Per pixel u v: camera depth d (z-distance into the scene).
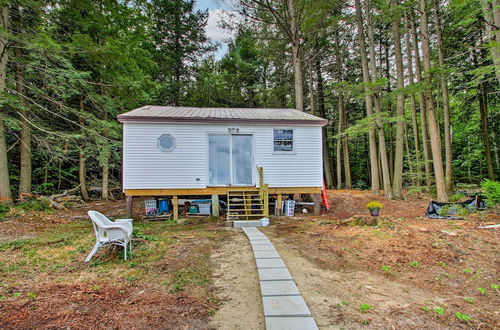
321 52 17.59
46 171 13.65
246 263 4.41
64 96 9.59
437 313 2.94
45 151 10.90
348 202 11.53
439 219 7.17
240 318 2.84
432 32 13.70
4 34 7.96
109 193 14.78
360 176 25.47
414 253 4.62
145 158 8.98
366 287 3.55
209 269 4.16
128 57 12.16
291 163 9.82
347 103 22.55
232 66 22.53
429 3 11.50
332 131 26.17
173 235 6.31
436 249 4.75
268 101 21.42
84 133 10.71
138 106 14.78
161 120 8.94
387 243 5.12
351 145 26.28
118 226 4.45
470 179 18.12
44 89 10.23
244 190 9.42
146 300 3.18
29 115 10.58
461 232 5.57
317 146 9.97
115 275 3.91
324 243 5.39
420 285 3.62
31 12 9.49
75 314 2.86
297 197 11.32
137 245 5.28
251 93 22.89
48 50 8.66
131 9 12.67
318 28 13.34
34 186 13.44
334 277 3.86
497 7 7.38
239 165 9.62
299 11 12.62
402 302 3.17
